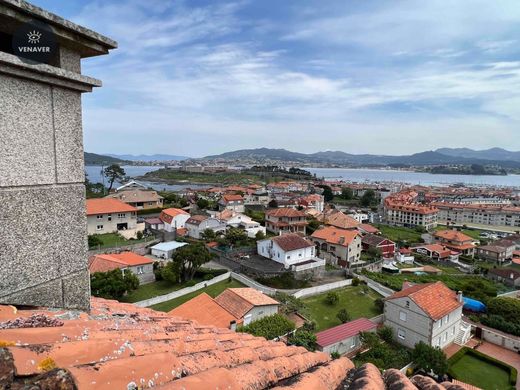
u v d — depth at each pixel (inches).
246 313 965.8
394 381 198.7
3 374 97.0
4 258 129.5
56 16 137.8
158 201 2733.8
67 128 154.7
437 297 1159.0
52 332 130.7
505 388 921.5
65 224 155.6
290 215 2477.9
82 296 166.6
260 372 156.6
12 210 131.3
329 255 1979.6
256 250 1891.0
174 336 185.2
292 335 959.6
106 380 106.5
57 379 97.0
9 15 124.4
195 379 122.4
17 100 131.1
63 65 152.2
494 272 2222.0
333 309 1305.4
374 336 1042.7
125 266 1267.2
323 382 171.5
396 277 1860.2
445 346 1135.0
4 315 126.7
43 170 143.1
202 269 1455.5
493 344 1197.1
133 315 212.2
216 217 2427.4
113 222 1911.9
